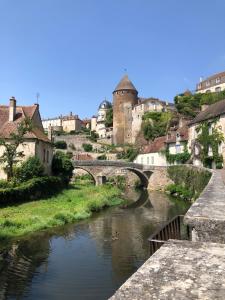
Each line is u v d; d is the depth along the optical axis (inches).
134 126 3132.4
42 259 594.9
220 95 2721.5
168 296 105.3
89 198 1285.7
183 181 1600.6
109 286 477.7
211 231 235.6
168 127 2652.6
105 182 1913.1
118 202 1378.0
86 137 3494.1
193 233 241.4
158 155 2143.2
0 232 719.1
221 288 110.7
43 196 1177.4
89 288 468.4
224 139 1402.6
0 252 624.1
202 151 1562.5
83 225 897.5
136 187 2153.1
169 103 3240.7
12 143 1248.2
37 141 1289.4
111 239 746.8
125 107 3223.4
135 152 2559.1
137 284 113.4
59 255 620.1
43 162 1376.7
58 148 3233.3
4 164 1234.0
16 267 550.0
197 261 134.8
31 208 971.9
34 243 693.9
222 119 1425.9
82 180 2224.4
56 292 452.4
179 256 140.8
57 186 1342.3
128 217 1036.5
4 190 957.8
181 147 1889.8
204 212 262.4
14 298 437.1
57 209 1010.1
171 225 391.2
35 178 1180.5
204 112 1717.5
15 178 1173.7
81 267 554.9
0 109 1423.5
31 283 485.1
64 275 516.7
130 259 600.7
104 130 3767.2
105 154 2886.3
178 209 1194.6
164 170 1892.2
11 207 961.5
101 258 604.7
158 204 1337.4
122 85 3265.3
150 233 810.2
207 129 1541.6
